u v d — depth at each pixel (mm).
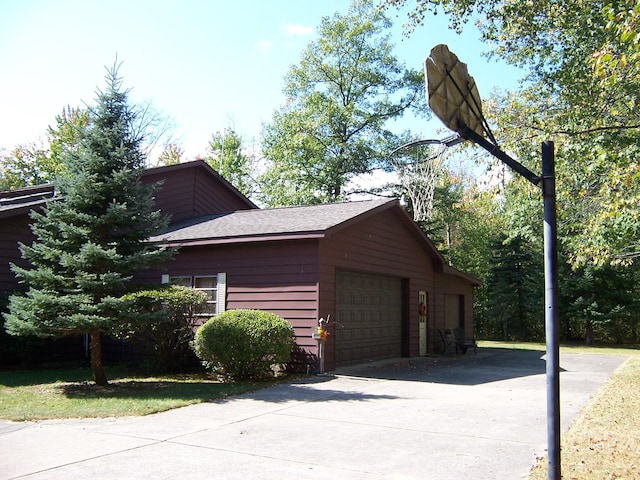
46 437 6070
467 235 32938
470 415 7426
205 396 8617
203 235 12695
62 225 9000
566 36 10859
